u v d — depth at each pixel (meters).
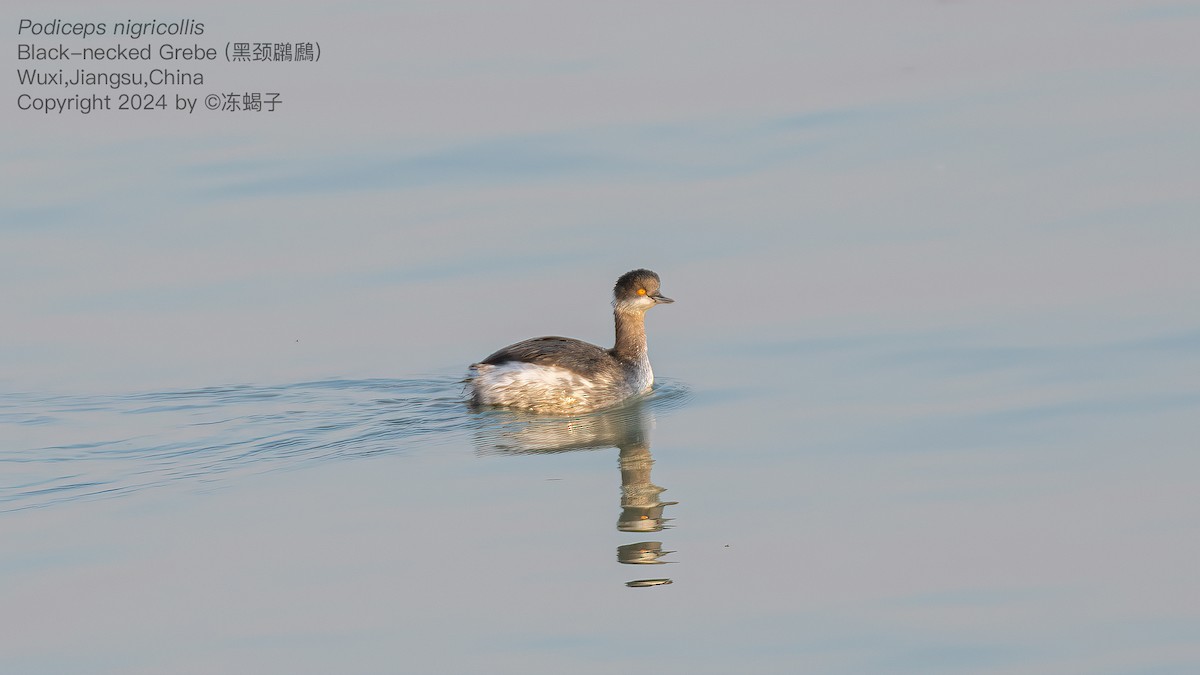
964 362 18.30
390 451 16.61
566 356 18.59
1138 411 16.28
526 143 27.69
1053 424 16.09
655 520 13.99
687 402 18.19
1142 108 27.70
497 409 18.42
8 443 16.95
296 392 18.92
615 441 16.91
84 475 15.80
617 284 19.23
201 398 18.62
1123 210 23.06
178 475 15.75
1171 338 18.45
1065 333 18.95
